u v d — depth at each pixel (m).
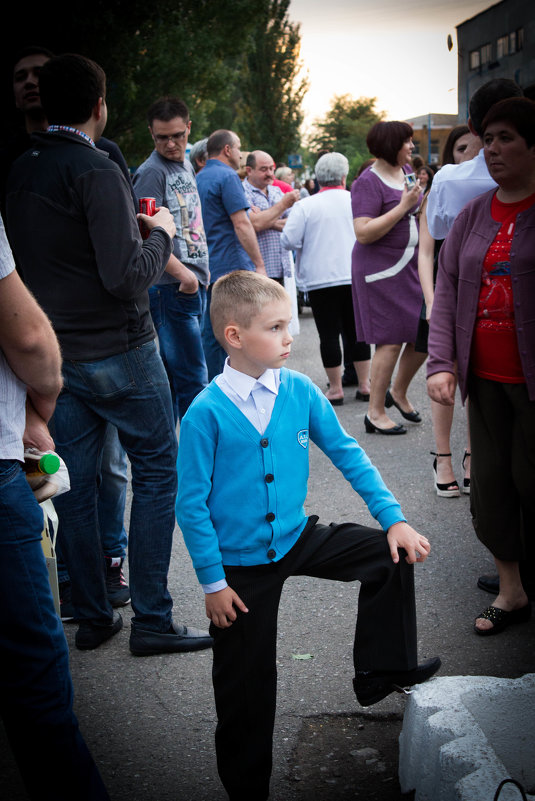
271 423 2.30
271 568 2.34
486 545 3.31
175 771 2.59
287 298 2.29
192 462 2.27
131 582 3.32
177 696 3.02
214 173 6.34
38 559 2.00
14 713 2.00
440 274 3.38
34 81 3.45
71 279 3.06
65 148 3.04
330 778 2.50
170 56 19.77
